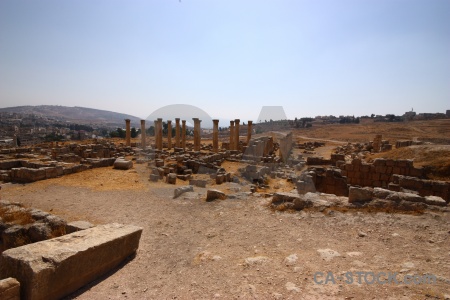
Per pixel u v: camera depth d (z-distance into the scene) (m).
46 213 9.45
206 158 24.17
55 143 43.06
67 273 5.23
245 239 7.70
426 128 86.44
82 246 5.74
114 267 6.39
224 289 5.08
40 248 5.51
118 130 70.69
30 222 9.02
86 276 5.66
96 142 43.06
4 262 5.12
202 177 18.83
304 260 6.08
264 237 7.78
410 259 5.97
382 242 7.04
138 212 10.74
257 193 12.20
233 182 14.91
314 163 27.59
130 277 5.89
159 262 6.58
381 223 8.29
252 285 5.12
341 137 78.81
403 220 8.36
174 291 5.18
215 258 6.47
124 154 31.47
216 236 8.04
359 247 6.79
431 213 8.69
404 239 7.13
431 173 17.58
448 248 6.48
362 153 37.50
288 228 8.40
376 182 18.61
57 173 18.38
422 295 4.48
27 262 4.87
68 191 14.46
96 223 9.55
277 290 4.88
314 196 10.67
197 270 6.00
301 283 5.08
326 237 7.57
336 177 16.62
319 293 4.70
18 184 16.09
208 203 11.38
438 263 5.71
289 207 10.09
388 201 9.39
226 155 28.67
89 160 22.83
